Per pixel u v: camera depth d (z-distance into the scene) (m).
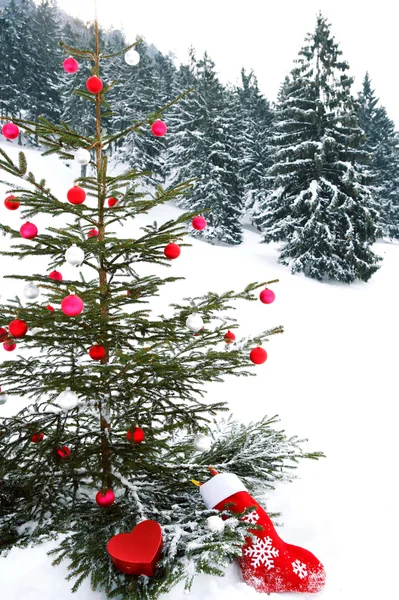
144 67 32.28
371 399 6.20
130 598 1.89
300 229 19.66
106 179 2.41
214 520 2.12
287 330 10.10
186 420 2.42
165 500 2.71
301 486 3.53
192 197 26.64
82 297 2.19
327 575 2.43
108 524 2.34
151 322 2.47
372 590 2.32
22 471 2.52
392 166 42.44
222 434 3.60
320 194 20.42
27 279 2.36
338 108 21.27
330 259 19.22
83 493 2.88
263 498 3.02
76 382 2.18
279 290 14.38
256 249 27.11
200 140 26.33
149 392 2.50
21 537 2.39
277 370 7.32
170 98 38.62
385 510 3.21
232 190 28.19
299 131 21.55
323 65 21.30
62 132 2.41
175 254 2.42
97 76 2.41
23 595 1.95
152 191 29.95
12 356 6.19
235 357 2.35
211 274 14.75
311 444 4.52
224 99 32.34
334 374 7.34
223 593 2.07
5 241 12.10
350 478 3.73
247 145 36.12
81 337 2.45
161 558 2.07
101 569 2.07
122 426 2.75
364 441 4.64
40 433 2.59
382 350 9.30
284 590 2.15
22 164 2.12
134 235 16.00
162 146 31.80
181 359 2.42
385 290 19.05
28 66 37.03
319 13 21.17
